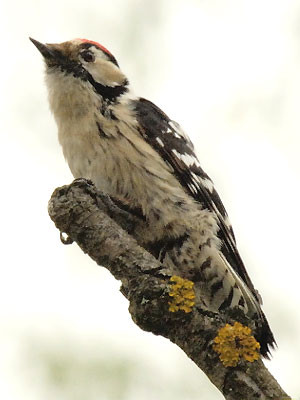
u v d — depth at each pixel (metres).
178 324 7.18
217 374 6.82
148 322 7.28
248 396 6.63
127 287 7.58
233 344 6.86
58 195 8.04
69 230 7.89
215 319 7.12
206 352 6.94
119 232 7.77
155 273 7.46
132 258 7.62
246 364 6.74
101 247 7.74
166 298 7.27
